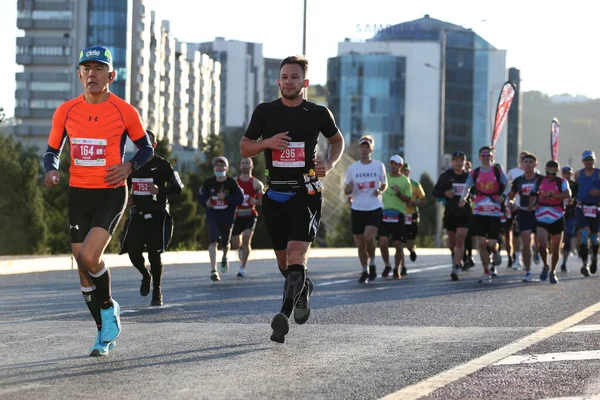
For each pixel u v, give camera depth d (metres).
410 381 10.38
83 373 10.77
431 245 127.00
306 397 9.41
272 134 13.16
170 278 29.58
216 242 28.28
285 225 13.27
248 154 13.09
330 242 110.00
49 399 9.25
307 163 13.13
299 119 13.12
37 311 18.08
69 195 12.31
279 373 10.82
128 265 38.91
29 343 13.24
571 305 19.88
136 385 10.02
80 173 12.20
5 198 94.69
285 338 13.91
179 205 126.00
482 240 28.44
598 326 15.58
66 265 37.19
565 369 11.22
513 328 15.43
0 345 13.04
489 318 17.06
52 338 13.79
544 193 27.83
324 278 29.67
